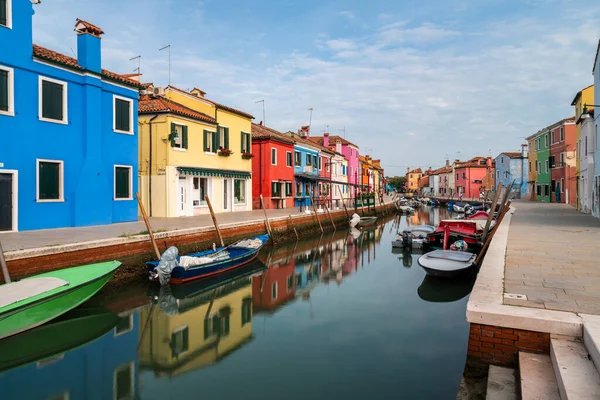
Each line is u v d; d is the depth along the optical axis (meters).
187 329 9.30
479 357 5.19
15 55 13.59
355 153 55.16
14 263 9.52
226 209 25.75
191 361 7.53
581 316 4.88
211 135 24.00
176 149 21.00
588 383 3.67
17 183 13.68
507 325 5.00
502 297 5.78
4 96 13.38
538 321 4.84
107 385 6.69
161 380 6.82
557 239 12.02
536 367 4.48
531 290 6.19
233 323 9.64
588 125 23.67
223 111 25.12
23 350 8.02
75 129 15.55
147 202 21.03
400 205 57.88
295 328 9.24
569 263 8.34
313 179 35.28
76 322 9.48
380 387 6.39
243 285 13.62
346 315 10.22
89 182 15.80
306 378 6.75
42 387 6.64
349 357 7.57
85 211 15.70
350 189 51.16
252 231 19.72
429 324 9.48
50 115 14.71
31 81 14.09
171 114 20.56
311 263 17.70
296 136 38.00
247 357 7.64
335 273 15.62
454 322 9.61
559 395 3.90
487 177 64.81
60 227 15.03
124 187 17.80
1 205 13.34
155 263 12.26
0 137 13.23
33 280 8.68
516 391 4.46
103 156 16.72
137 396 6.29
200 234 15.91
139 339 8.70
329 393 6.23
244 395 6.24
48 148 14.61
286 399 6.09
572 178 35.16
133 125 18.12
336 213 32.22
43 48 15.50
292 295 12.30
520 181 52.66
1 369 7.29
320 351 7.88
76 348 8.25
